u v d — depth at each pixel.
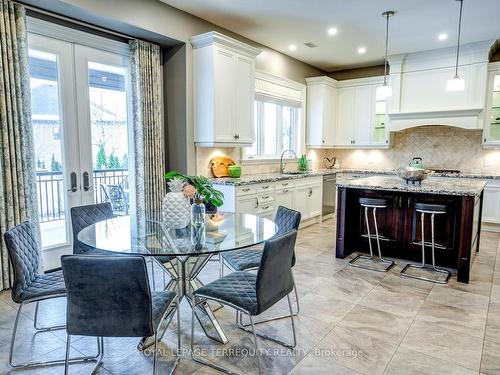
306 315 2.77
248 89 4.79
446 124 5.73
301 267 3.87
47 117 3.46
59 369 2.09
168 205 2.55
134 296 1.68
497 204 5.43
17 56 3.03
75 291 1.67
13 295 2.09
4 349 2.29
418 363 2.15
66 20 3.46
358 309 2.87
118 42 3.98
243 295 2.07
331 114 6.79
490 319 2.70
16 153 3.07
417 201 3.93
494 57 5.82
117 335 1.72
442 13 4.24
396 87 6.14
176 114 4.45
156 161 4.29
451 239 3.79
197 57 4.34
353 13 4.25
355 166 7.26
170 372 2.06
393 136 6.64
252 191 4.62
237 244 2.21
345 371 2.07
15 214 3.10
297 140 6.54
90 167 3.83
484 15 4.30
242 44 4.52
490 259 4.18
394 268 3.85
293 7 4.07
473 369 2.09
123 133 4.16
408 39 5.21
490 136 5.61
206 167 4.72
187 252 2.05
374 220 4.01
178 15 4.12
